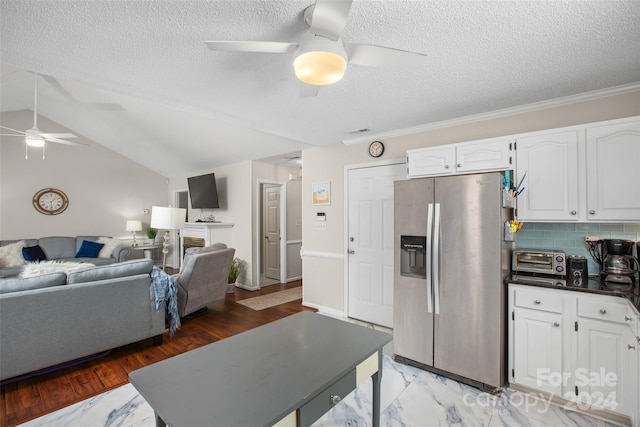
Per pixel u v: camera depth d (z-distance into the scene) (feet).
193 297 11.75
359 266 12.12
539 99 7.95
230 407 3.33
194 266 11.45
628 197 6.49
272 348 4.84
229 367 4.23
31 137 12.51
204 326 11.87
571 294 6.59
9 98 16.24
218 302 15.02
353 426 6.29
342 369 4.18
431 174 9.06
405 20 4.69
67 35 5.08
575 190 7.06
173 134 16.78
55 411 6.67
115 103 14.99
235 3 4.30
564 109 7.97
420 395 7.30
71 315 8.13
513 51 5.60
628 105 7.23
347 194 12.47
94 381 7.88
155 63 6.06
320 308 13.60
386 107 8.52
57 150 19.86
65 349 8.05
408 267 8.74
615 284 6.81
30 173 18.92
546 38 5.18
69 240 19.24
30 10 4.39
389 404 6.97
